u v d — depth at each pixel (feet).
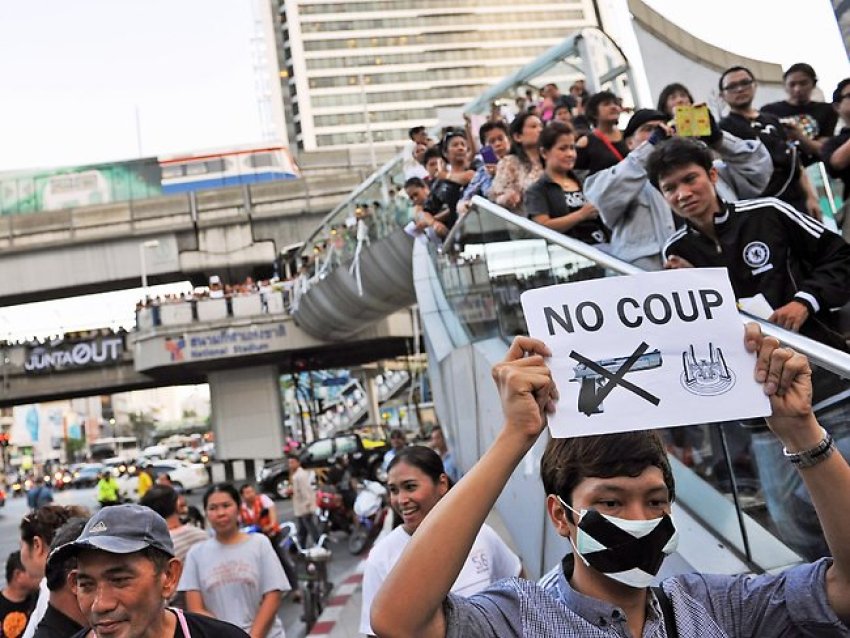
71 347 108.78
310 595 26.25
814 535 9.59
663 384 4.85
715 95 35.96
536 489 17.35
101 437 359.87
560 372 4.90
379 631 4.33
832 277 10.41
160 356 94.58
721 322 5.00
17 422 253.44
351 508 44.06
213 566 13.43
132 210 128.98
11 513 115.34
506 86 45.29
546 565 16.98
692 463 11.91
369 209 63.10
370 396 119.03
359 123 399.03
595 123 23.27
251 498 30.45
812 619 5.05
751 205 11.33
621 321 4.99
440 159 31.78
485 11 418.31
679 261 11.69
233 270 132.16
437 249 29.07
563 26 426.10
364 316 76.59
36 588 11.43
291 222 129.18
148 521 7.15
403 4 412.98
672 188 11.41
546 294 5.06
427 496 10.41
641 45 36.81
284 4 407.44
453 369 25.22
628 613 4.96
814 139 23.20
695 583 5.53
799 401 4.90
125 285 134.00
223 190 129.70
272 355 97.45
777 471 10.01
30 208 152.35
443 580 4.37
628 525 4.73
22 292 127.65
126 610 6.93
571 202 18.07
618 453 4.88
